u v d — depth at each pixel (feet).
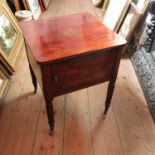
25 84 5.30
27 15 7.64
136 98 4.99
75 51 2.72
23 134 4.06
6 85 5.09
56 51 2.71
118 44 2.92
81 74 3.11
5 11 6.09
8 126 4.21
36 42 2.91
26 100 4.81
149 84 5.04
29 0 8.29
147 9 5.33
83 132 4.13
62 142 3.93
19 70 5.79
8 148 3.82
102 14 9.34
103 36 3.13
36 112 4.52
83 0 11.16
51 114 3.50
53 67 2.69
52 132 4.00
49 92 3.01
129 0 6.13
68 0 11.13
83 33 3.20
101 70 3.28
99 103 4.81
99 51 2.84
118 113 4.58
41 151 3.78
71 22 3.55
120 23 6.53
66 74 2.94
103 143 3.95
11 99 4.83
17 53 6.11
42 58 2.56
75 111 4.58
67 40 2.99
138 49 5.94
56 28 3.33
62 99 4.86
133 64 6.06
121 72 5.81
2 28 5.63
